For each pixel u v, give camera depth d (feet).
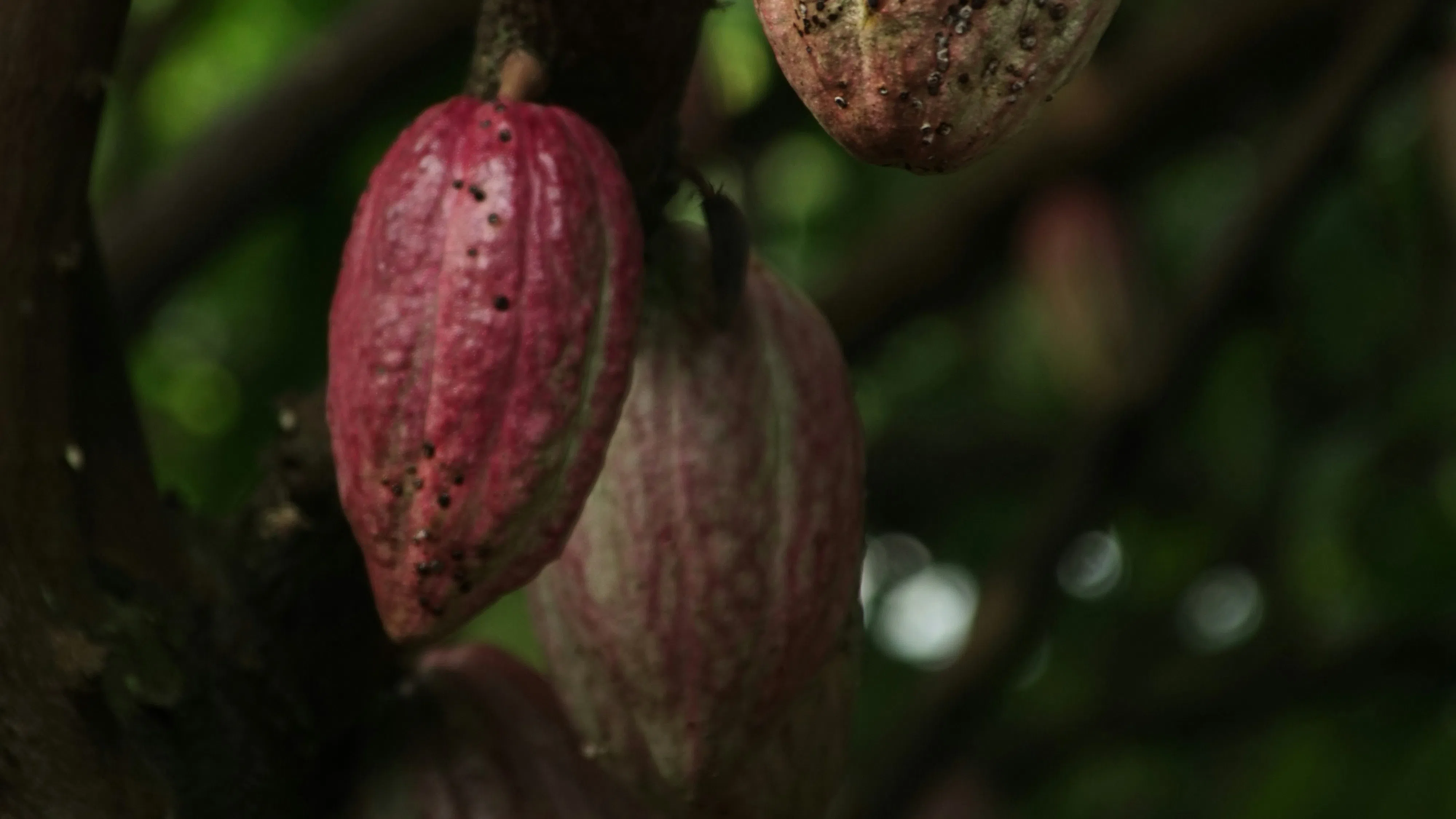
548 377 4.23
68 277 4.57
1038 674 10.56
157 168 9.39
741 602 4.54
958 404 11.79
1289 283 9.04
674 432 4.56
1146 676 10.17
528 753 4.90
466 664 4.98
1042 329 9.96
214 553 4.85
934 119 3.98
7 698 4.50
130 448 4.77
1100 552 10.73
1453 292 8.56
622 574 4.54
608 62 4.50
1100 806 10.72
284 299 8.68
